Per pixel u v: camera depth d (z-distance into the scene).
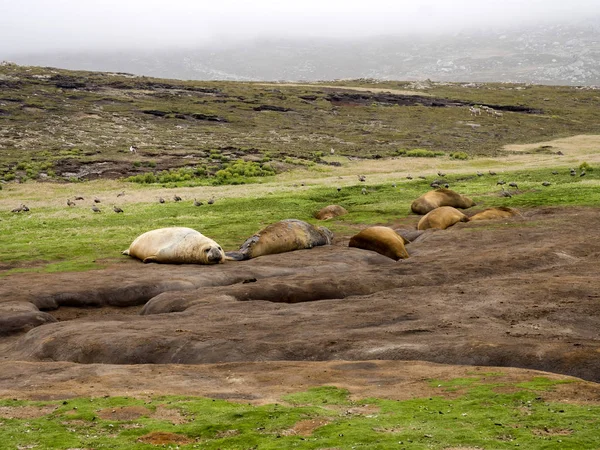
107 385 14.79
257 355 17.08
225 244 37.91
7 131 92.94
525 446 10.26
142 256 33.25
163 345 18.06
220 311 21.66
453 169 76.19
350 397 13.31
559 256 28.42
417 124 119.62
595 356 14.91
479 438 10.66
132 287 27.14
